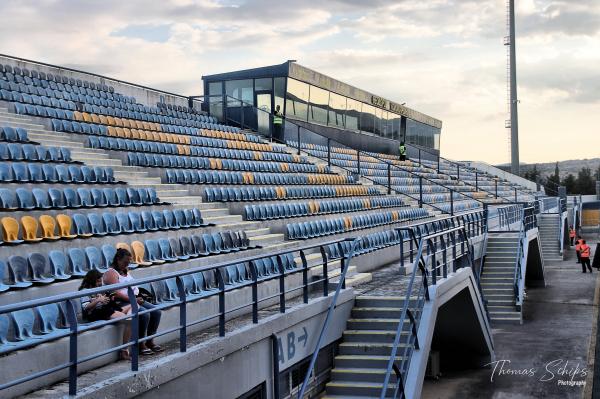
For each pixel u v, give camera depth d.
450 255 16.73
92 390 5.87
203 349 7.50
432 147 53.31
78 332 5.77
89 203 12.00
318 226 16.72
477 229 22.16
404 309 10.60
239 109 29.58
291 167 23.81
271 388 9.12
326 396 10.50
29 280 8.02
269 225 15.87
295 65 29.62
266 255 9.14
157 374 6.67
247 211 15.81
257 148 25.44
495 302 21.70
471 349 17.06
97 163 15.58
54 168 12.76
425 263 13.12
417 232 17.70
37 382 6.44
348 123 37.19
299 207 18.02
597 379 15.38
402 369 10.22
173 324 8.48
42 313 6.92
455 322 16.53
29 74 21.92
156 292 8.62
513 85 55.72
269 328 9.05
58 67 23.48
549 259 36.00
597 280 29.28
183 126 23.55
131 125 21.25
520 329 20.62
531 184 53.56
